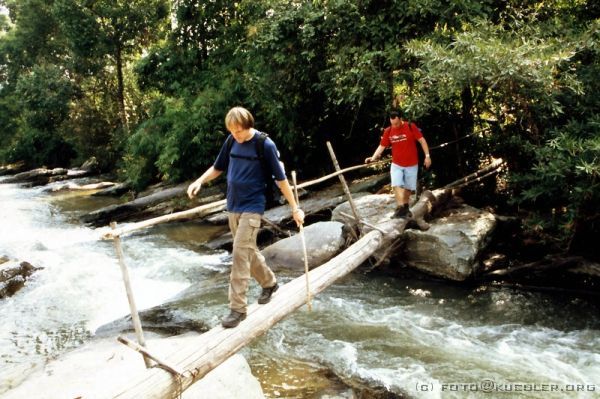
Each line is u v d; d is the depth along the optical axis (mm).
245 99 13523
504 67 6348
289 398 4273
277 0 10633
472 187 9359
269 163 3547
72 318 6762
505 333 5504
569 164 5980
